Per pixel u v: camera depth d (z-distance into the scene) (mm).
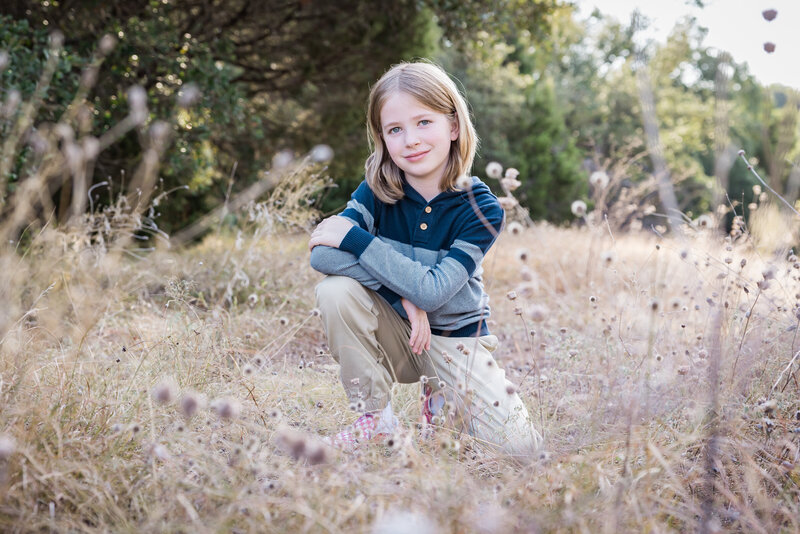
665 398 1815
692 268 2508
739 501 1440
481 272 2051
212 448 1547
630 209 5789
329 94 8102
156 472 1347
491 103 16469
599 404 1770
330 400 2049
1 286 2000
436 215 1966
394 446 1371
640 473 1380
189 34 6648
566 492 1334
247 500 1190
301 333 3125
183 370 1961
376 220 2051
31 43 4820
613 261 2195
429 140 1887
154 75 5914
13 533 1173
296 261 4020
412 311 1879
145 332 2658
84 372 1920
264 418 1692
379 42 7672
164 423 1657
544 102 16828
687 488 1465
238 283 3555
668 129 20953
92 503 1275
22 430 1377
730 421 1556
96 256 3053
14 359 1724
